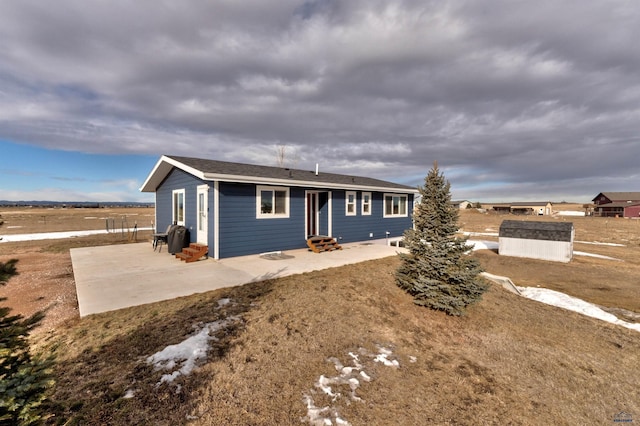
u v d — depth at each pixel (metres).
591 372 4.56
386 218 15.55
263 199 10.47
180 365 3.45
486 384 3.90
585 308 7.67
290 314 5.12
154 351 3.70
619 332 6.33
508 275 11.49
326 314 5.29
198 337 4.06
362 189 13.71
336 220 12.98
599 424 3.42
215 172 9.16
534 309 7.27
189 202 11.09
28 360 2.04
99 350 3.72
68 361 3.48
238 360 3.69
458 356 4.58
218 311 5.02
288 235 11.24
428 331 5.31
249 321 4.72
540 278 11.03
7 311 2.01
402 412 3.17
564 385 4.12
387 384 3.62
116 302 5.36
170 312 4.91
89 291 6.02
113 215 40.53
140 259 9.47
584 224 35.38
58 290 6.60
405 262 6.93
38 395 1.89
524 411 3.45
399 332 5.08
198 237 10.46
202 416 2.79
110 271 7.77
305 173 14.16
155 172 12.59
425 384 3.74
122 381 3.13
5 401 1.64
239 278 7.10
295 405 3.08
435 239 6.21
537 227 14.77
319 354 4.06
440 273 6.14
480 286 5.91
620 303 8.43
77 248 11.96
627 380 4.45
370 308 5.82
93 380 3.13
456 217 6.24
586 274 11.60
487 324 5.95
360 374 3.75
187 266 8.39
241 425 2.74
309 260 9.45
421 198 6.73
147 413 2.73
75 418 2.59
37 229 21.47
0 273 1.87
